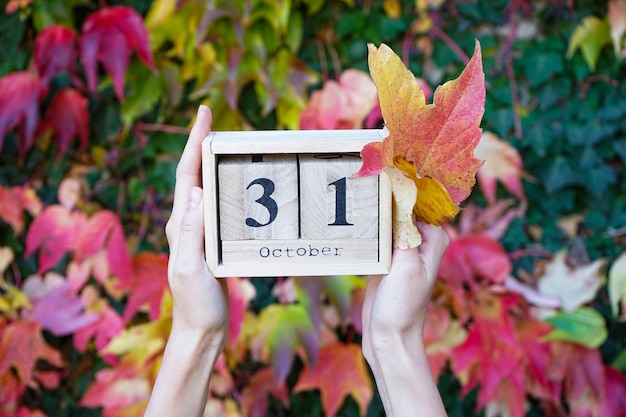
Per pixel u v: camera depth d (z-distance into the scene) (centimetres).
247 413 131
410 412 81
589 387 131
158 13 124
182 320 81
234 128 129
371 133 82
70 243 128
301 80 127
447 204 77
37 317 130
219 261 81
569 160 132
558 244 134
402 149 76
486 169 127
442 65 130
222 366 129
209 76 126
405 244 80
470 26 130
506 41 131
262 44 126
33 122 124
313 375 129
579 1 129
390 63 74
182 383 82
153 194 133
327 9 129
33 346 129
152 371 127
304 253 81
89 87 129
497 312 128
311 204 80
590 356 129
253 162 80
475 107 75
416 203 81
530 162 133
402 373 81
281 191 80
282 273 81
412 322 81
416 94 75
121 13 121
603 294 135
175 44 126
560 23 130
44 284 132
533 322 130
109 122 131
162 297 127
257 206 80
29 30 128
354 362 129
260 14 124
